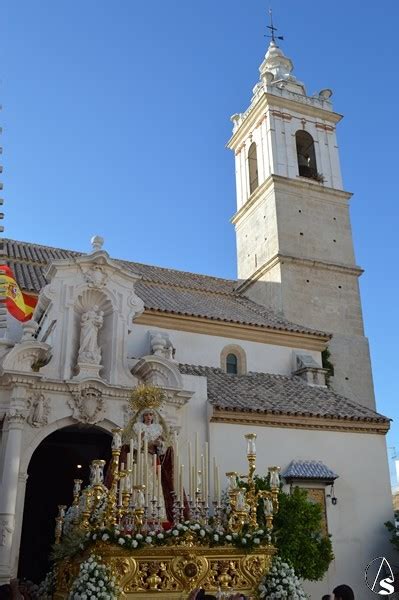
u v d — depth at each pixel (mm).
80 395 17312
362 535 21109
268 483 17734
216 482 14367
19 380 16453
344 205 35844
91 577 11344
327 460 21672
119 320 19078
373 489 22000
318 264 32938
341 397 25172
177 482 14789
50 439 19328
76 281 19016
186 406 19672
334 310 32469
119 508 12516
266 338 27078
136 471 13977
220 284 36094
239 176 39188
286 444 21188
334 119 38281
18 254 28984
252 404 21281
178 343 25109
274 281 32438
